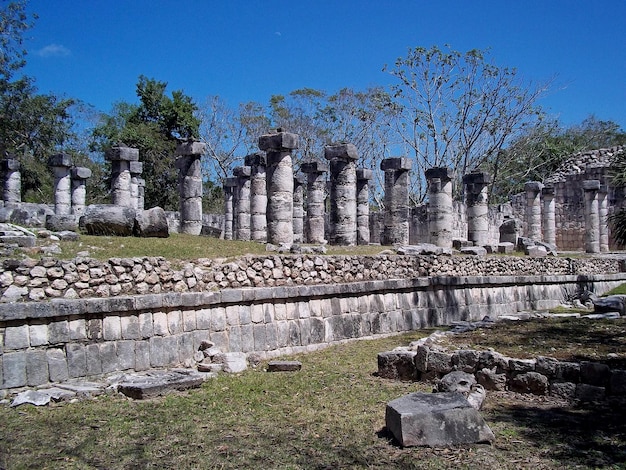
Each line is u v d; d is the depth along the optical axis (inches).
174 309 441.4
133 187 1214.9
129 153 916.0
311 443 267.1
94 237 567.8
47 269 388.2
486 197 1034.7
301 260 550.0
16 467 238.2
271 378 402.6
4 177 1188.5
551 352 368.8
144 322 421.4
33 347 365.7
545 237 1407.5
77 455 252.4
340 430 285.4
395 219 971.3
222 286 482.6
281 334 514.0
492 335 442.6
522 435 270.4
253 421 301.1
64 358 377.7
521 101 1747.0
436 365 376.5
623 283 1058.7
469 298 741.9
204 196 2074.3
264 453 254.5
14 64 1497.3
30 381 359.9
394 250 751.1
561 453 247.8
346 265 593.0
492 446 257.9
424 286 673.0
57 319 378.0
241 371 430.0
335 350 525.3
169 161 1733.5
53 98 1606.8
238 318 484.7
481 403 316.8
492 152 1802.4
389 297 630.5
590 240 1331.2
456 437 261.3
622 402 311.4
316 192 977.5
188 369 424.5
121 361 404.8
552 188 1406.3
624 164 1391.5
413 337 594.6
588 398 321.4
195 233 808.3
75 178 1190.3
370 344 556.1
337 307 569.3
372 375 410.3
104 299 398.9
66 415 311.1
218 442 269.0
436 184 954.1
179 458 248.8
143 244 546.3
